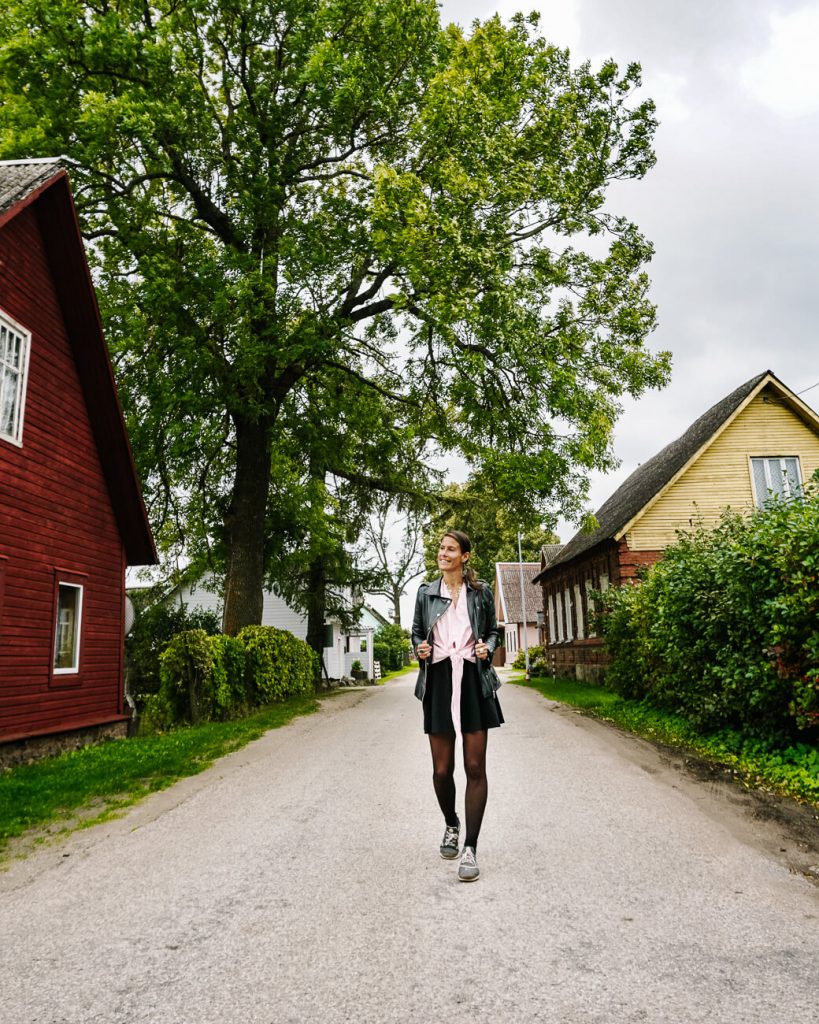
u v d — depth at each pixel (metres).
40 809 7.00
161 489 19.92
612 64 17.64
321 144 19.31
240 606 18.89
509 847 5.20
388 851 5.14
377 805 6.57
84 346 12.88
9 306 10.92
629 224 18.25
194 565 23.11
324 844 5.37
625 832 5.57
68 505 12.63
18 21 15.33
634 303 18.70
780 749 8.24
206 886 4.57
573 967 3.34
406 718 14.64
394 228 15.65
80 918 4.13
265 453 19.69
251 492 19.39
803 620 7.20
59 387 12.43
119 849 5.60
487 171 15.76
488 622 4.88
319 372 21.00
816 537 6.93
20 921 4.13
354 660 48.38
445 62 17.55
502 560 67.19
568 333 18.02
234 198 17.91
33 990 3.24
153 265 16.70
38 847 5.82
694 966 3.33
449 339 15.91
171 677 13.70
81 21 15.85
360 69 16.67
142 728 14.02
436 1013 2.96
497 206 16.11
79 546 13.02
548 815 6.10
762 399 21.36
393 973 3.31
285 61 18.58
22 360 11.19
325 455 21.17
